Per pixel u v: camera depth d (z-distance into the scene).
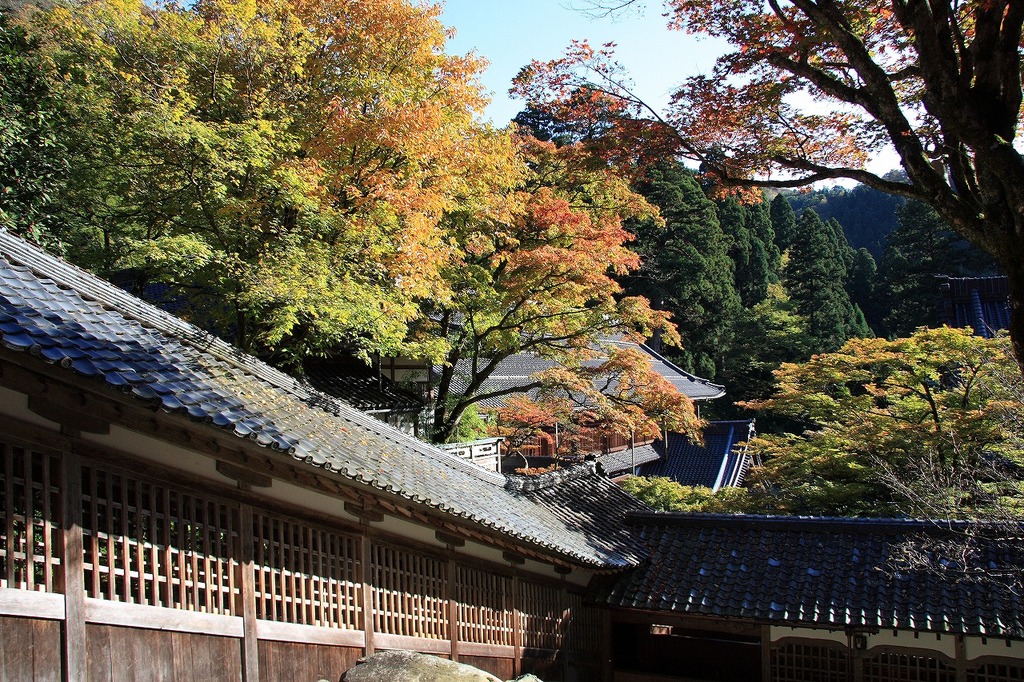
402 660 6.09
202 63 11.70
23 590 4.80
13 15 13.18
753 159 7.99
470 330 16.25
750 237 48.84
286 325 10.95
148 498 5.87
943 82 5.85
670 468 31.09
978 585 10.01
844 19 6.45
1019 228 5.77
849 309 43.56
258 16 12.44
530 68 8.14
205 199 11.12
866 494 15.77
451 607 9.14
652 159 8.24
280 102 12.23
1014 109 5.77
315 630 7.07
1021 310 5.86
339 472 6.50
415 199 11.33
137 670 5.46
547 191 15.81
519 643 10.34
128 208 12.31
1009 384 11.69
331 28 12.52
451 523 8.38
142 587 5.58
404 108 11.80
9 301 5.52
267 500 6.72
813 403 17.78
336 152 11.93
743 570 11.27
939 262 41.22
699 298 41.41
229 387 6.96
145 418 5.60
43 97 11.30
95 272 11.41
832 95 6.95
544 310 16.17
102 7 11.20
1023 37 6.34
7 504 4.79
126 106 10.88
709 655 12.41
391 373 18.45
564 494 12.95
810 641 10.46
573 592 11.66
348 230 11.73
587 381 15.99
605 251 15.28
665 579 11.45
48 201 11.19
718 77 7.45
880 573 10.61
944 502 11.20
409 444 9.94
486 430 18.64
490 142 14.02
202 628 5.96
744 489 17.66
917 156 6.31
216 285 11.32
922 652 9.92
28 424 4.93
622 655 12.70
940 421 15.29
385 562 8.19
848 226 73.94
